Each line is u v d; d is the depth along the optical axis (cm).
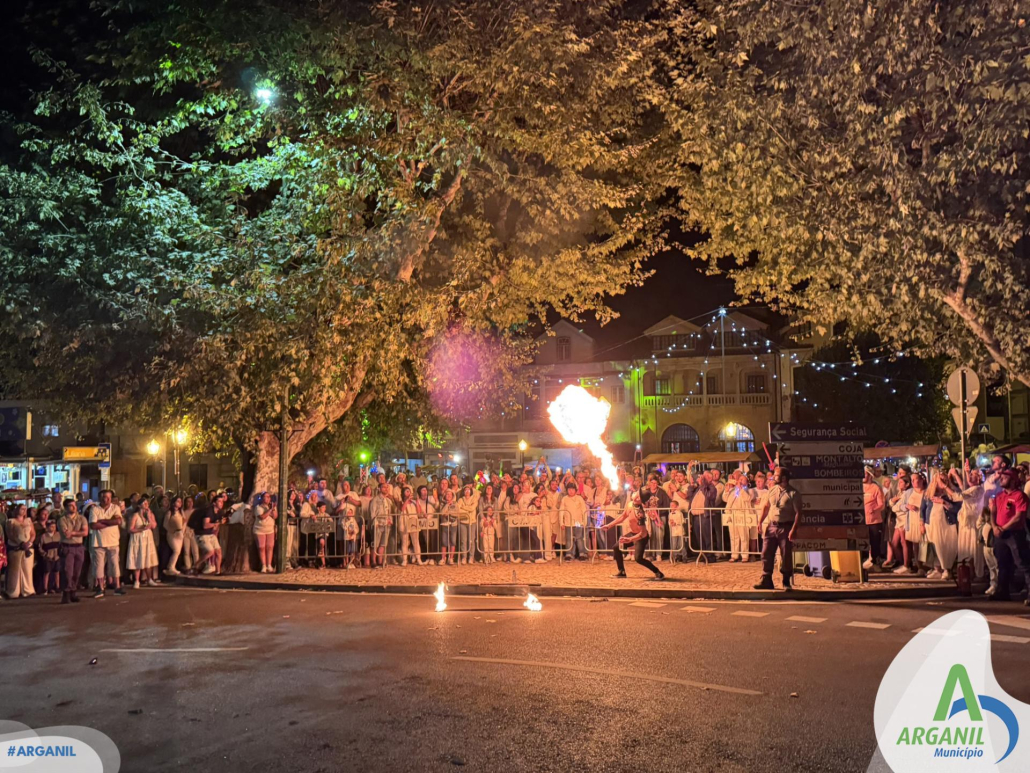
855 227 1570
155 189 1936
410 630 1071
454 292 1950
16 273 1795
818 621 1083
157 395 1867
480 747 611
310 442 2484
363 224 1973
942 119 1477
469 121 1811
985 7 1354
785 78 1593
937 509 1462
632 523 1522
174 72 1753
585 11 1792
